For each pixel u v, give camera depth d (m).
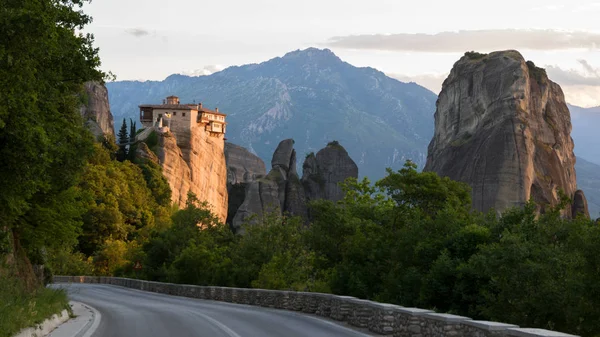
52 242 38.16
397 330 22.38
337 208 55.81
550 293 24.89
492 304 27.95
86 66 28.84
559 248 28.55
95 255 127.62
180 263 80.50
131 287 82.94
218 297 50.34
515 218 34.28
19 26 19.00
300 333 23.44
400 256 39.22
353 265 43.84
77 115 31.48
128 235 145.50
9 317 19.38
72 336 22.03
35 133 22.59
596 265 23.95
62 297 33.00
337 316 29.03
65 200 36.31
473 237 34.66
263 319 29.67
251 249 70.38
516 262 26.95
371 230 51.78
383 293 37.66
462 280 31.06
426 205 59.12
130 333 23.31
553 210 31.77
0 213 27.16
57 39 25.80
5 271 29.23
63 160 30.39
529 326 25.67
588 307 23.42
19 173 23.45
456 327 18.25
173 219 98.31
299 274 61.62
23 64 20.34
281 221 72.94
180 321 28.42
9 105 20.33
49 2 23.44
